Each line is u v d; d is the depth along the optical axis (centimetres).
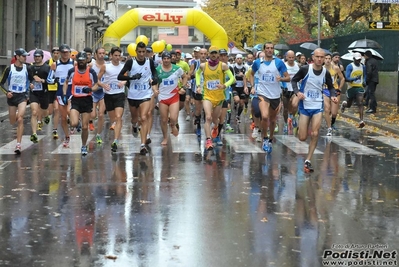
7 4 6309
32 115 2667
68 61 2730
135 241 1249
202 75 2483
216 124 2611
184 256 1155
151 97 2553
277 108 2422
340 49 6291
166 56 2564
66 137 2558
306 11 7662
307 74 2016
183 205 1555
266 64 2391
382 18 5944
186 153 2406
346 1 6731
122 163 2169
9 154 2380
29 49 7375
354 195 1681
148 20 5650
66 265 1108
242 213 1478
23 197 1645
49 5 8169
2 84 2420
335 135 3092
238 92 3544
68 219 1422
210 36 5756
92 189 1741
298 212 1491
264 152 2442
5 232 1316
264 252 1180
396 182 1864
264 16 10031
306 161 2031
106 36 5672
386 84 5097
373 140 2892
